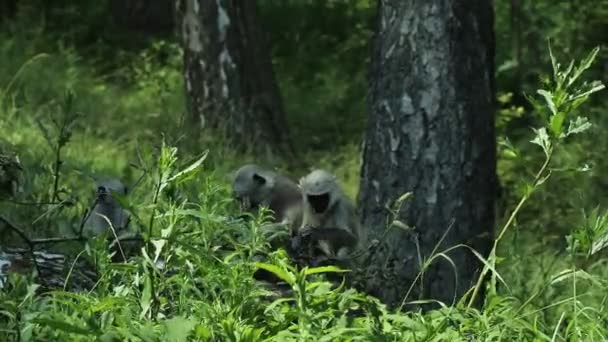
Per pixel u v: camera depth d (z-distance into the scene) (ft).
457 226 46.26
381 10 47.75
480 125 47.14
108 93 81.56
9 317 20.84
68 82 81.56
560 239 59.41
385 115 47.21
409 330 21.33
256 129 75.41
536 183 22.33
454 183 46.44
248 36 76.28
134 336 19.40
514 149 22.50
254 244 21.67
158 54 93.20
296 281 20.43
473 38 47.03
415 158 46.62
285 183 44.55
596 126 71.20
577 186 66.33
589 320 23.43
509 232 57.06
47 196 33.88
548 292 36.78
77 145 65.57
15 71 82.28
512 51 83.10
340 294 21.58
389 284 37.17
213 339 19.83
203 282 21.30
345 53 93.71
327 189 41.22
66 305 22.03
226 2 75.51
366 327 20.90
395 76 47.03
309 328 20.08
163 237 20.48
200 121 75.56
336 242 38.14
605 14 81.25
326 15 99.76
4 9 97.60
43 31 93.76
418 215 46.24
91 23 96.63
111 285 23.49
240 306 20.86
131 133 72.38
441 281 45.29
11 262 27.81
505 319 21.84
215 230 21.99
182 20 76.59
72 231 30.30
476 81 47.11
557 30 81.20
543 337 21.45
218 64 75.36
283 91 87.40
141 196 41.37
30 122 68.74
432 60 46.55
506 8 89.71
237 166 68.80
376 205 47.16
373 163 47.52
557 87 21.57
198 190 24.47
